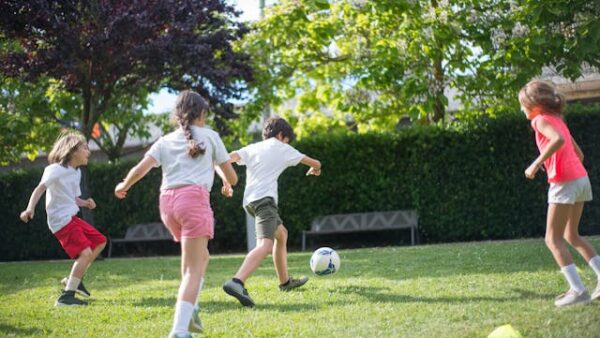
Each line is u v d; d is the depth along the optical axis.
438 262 7.07
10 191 14.57
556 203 4.33
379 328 3.83
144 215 13.80
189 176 3.81
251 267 5.02
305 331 3.85
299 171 12.51
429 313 4.17
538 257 6.74
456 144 11.59
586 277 5.25
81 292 5.91
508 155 11.31
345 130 14.98
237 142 16.78
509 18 10.95
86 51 10.48
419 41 11.27
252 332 3.91
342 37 14.12
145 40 10.89
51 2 10.27
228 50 11.85
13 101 13.61
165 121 17.70
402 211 11.79
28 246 14.45
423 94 11.72
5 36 11.11
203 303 5.14
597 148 10.90
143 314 4.81
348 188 12.25
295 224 12.52
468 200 11.52
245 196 5.37
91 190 14.15
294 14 12.85
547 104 4.39
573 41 9.88
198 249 3.74
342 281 6.05
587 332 3.38
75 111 14.84
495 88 11.58
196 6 11.09
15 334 4.22
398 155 11.98
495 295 4.72
